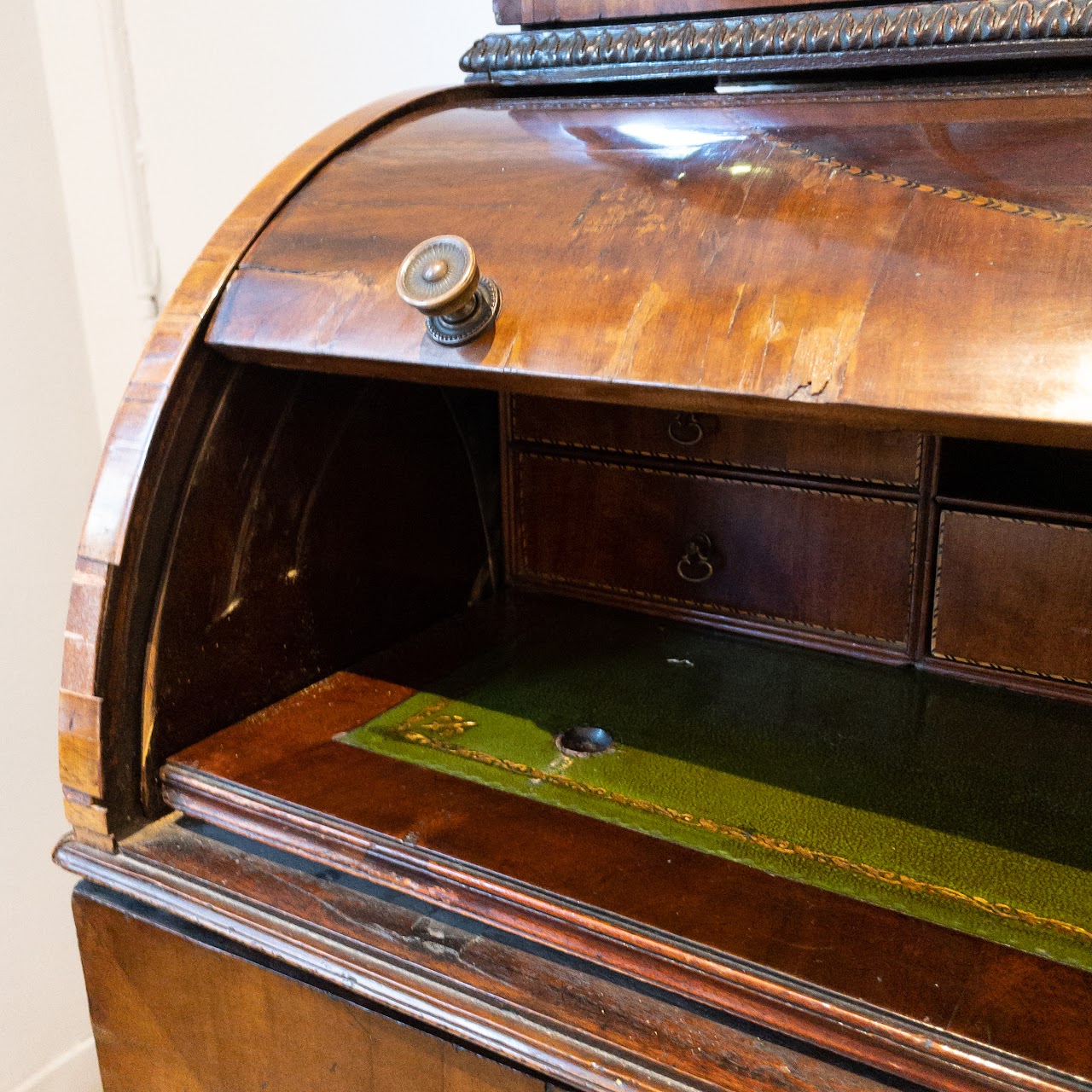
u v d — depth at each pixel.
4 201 1.37
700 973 0.60
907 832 0.72
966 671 0.95
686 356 0.60
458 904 0.68
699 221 0.64
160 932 0.79
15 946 1.48
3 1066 1.48
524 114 0.84
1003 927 0.62
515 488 1.13
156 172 1.40
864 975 0.58
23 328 1.41
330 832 0.73
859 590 0.98
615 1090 0.58
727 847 0.70
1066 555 0.87
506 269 0.68
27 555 1.45
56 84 1.39
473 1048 0.65
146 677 0.80
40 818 1.50
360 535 0.97
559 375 0.63
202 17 1.33
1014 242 0.55
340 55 1.28
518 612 1.11
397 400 0.98
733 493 1.01
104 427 1.52
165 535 0.79
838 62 0.76
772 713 0.89
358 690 0.94
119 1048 0.86
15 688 1.45
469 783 0.78
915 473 0.92
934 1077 0.54
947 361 0.53
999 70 0.73
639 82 0.88
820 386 0.56
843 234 0.60
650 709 0.90
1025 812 0.75
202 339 0.77
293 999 0.73
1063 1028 0.54
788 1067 0.57
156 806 0.82
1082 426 0.49
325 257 0.75
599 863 0.68
